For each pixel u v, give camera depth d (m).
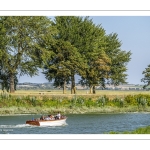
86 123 76.25
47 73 106.31
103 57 105.31
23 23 101.25
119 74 106.06
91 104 95.50
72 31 107.25
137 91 103.00
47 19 104.56
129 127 72.75
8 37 99.62
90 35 108.62
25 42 101.81
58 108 92.56
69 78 107.88
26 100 93.75
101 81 108.00
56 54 105.56
